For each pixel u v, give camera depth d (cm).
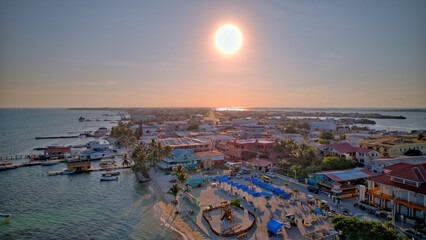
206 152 13362
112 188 9781
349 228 4197
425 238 5141
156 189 9438
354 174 8594
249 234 5784
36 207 7931
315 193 8300
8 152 17638
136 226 6612
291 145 12694
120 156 16225
